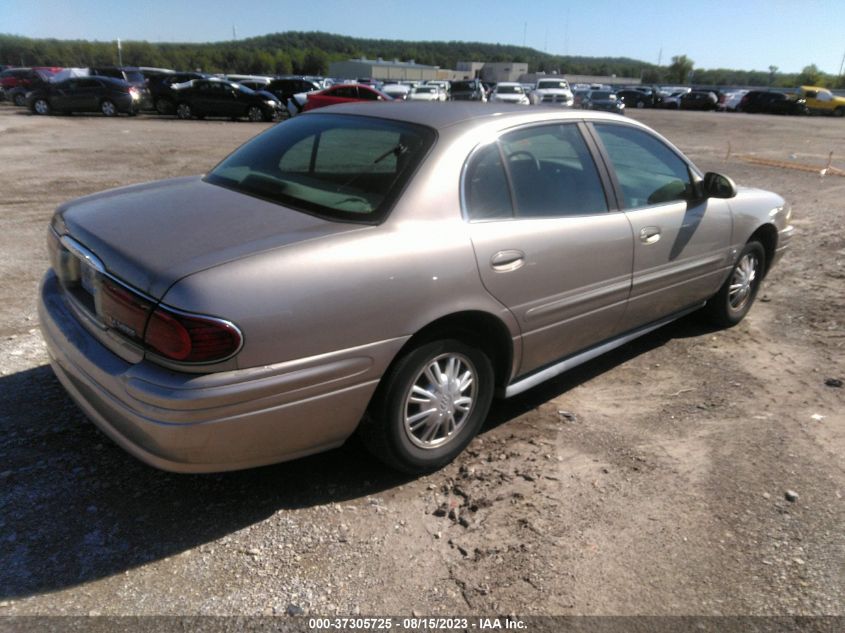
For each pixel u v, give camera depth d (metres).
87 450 3.13
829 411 3.84
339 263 2.51
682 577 2.53
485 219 3.02
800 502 2.99
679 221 4.06
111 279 2.49
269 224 2.66
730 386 4.14
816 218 9.20
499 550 2.63
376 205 2.78
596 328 3.73
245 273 2.34
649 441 3.47
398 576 2.49
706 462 3.29
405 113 3.29
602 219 3.55
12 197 9.00
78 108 24.20
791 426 3.66
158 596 2.34
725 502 2.98
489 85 45.38
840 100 40.94
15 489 2.83
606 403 3.90
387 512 2.84
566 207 3.41
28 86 28.94
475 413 3.21
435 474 3.14
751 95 42.81
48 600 2.29
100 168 11.79
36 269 5.81
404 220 2.74
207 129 20.91
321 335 2.47
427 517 2.82
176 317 2.25
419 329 2.74
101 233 2.69
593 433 3.54
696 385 4.15
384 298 2.61
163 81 25.23
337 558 2.56
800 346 4.81
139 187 3.37
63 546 2.54
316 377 2.50
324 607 2.33
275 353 2.38
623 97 46.97
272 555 2.56
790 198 10.79
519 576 2.50
